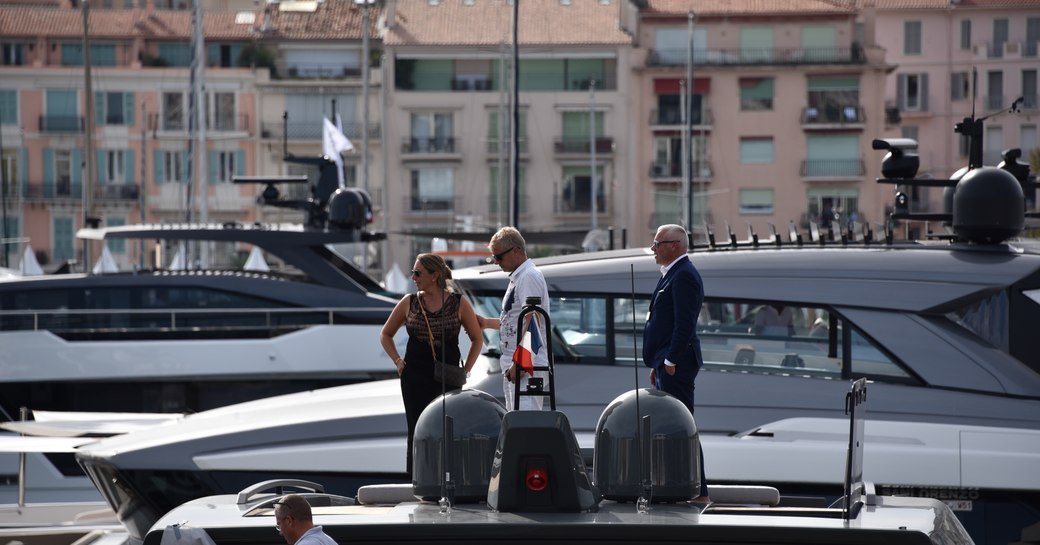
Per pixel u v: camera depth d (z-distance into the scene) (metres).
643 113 176.75
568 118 175.50
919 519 11.20
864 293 25.17
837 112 176.50
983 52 180.25
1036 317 24.72
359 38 179.12
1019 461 23.91
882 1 182.38
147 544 11.59
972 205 25.77
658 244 20.98
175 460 26.17
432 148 174.25
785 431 24.64
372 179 176.62
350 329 49.53
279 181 55.56
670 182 175.50
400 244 173.88
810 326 25.36
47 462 32.84
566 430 11.35
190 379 49.19
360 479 25.92
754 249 26.55
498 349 26.88
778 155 176.75
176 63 181.38
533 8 176.12
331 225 52.19
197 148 177.12
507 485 11.30
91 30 180.50
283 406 28.44
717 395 25.17
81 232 52.44
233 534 11.35
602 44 173.88
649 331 21.16
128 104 180.00
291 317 49.91
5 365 48.91
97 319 49.72
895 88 183.12
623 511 11.44
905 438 24.20
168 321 49.75
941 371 24.66
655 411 12.08
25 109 179.50
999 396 24.45
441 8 177.50
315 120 178.88
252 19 184.50
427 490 12.32
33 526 29.91
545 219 174.88
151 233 51.34
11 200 179.12
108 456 26.33
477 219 166.12
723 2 179.12
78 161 180.12
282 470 26.00
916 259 25.45
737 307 25.67
